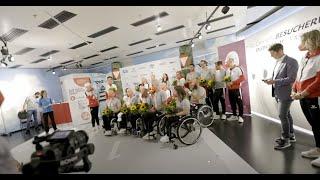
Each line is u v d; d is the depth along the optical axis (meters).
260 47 5.26
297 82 2.83
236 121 5.38
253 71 5.71
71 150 2.15
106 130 5.90
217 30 7.21
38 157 1.96
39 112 9.50
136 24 5.32
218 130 4.79
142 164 3.42
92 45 7.01
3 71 9.15
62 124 9.41
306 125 3.82
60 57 8.37
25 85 9.88
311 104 2.60
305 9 3.65
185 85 6.27
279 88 3.09
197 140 4.23
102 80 10.55
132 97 6.04
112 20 4.78
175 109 4.13
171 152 3.79
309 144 3.21
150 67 7.67
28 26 4.44
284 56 3.07
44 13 3.91
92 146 2.45
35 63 8.97
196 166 3.06
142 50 9.17
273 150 3.22
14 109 9.30
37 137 2.25
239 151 3.39
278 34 4.47
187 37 7.70
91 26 5.02
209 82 5.82
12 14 3.75
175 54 9.72
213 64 8.78
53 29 4.85
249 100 5.84
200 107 5.16
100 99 10.32
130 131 5.55
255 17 5.91
